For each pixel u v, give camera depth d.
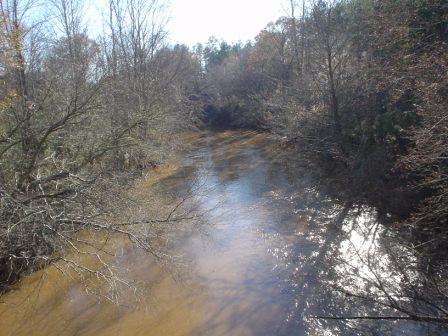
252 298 8.20
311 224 11.63
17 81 10.23
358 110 14.84
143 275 9.25
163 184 16.22
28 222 8.27
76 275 9.26
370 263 8.93
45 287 8.88
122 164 13.94
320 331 7.05
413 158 7.81
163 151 15.81
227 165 19.48
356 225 11.06
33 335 7.43
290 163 18.36
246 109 32.47
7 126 9.94
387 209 11.41
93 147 11.33
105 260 9.92
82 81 10.43
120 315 7.88
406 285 7.83
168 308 8.03
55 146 10.84
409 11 12.34
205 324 7.48
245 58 39.09
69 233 9.82
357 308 7.52
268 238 10.95
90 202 9.55
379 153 12.35
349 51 15.70
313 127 16.17
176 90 25.64
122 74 18.02
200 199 14.29
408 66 10.11
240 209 13.29
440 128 7.45
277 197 14.22
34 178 9.55
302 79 17.72
